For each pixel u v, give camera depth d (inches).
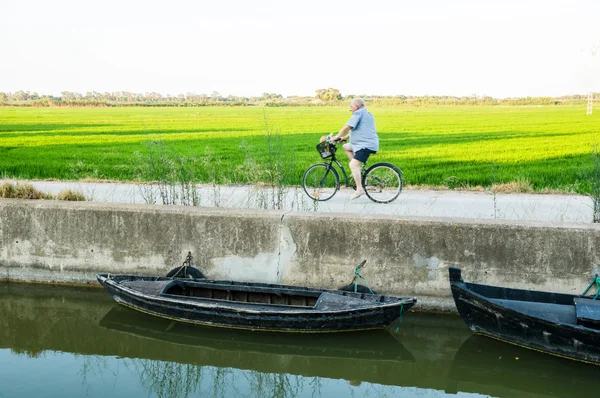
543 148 1163.3
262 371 314.7
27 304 403.9
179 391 287.9
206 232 388.2
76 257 411.5
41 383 291.9
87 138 1448.1
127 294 361.1
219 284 364.2
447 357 323.9
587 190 565.9
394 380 302.8
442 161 933.8
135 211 397.7
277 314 328.5
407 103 4557.1
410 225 360.2
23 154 1053.2
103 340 350.3
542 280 348.2
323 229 371.6
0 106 4256.9
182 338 351.3
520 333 315.0
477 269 354.6
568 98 4306.1
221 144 1254.9
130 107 4128.9
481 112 2908.5
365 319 324.8
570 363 304.8
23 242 418.6
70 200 460.8
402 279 364.2
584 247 341.7
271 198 498.3
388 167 493.7
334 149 506.9
